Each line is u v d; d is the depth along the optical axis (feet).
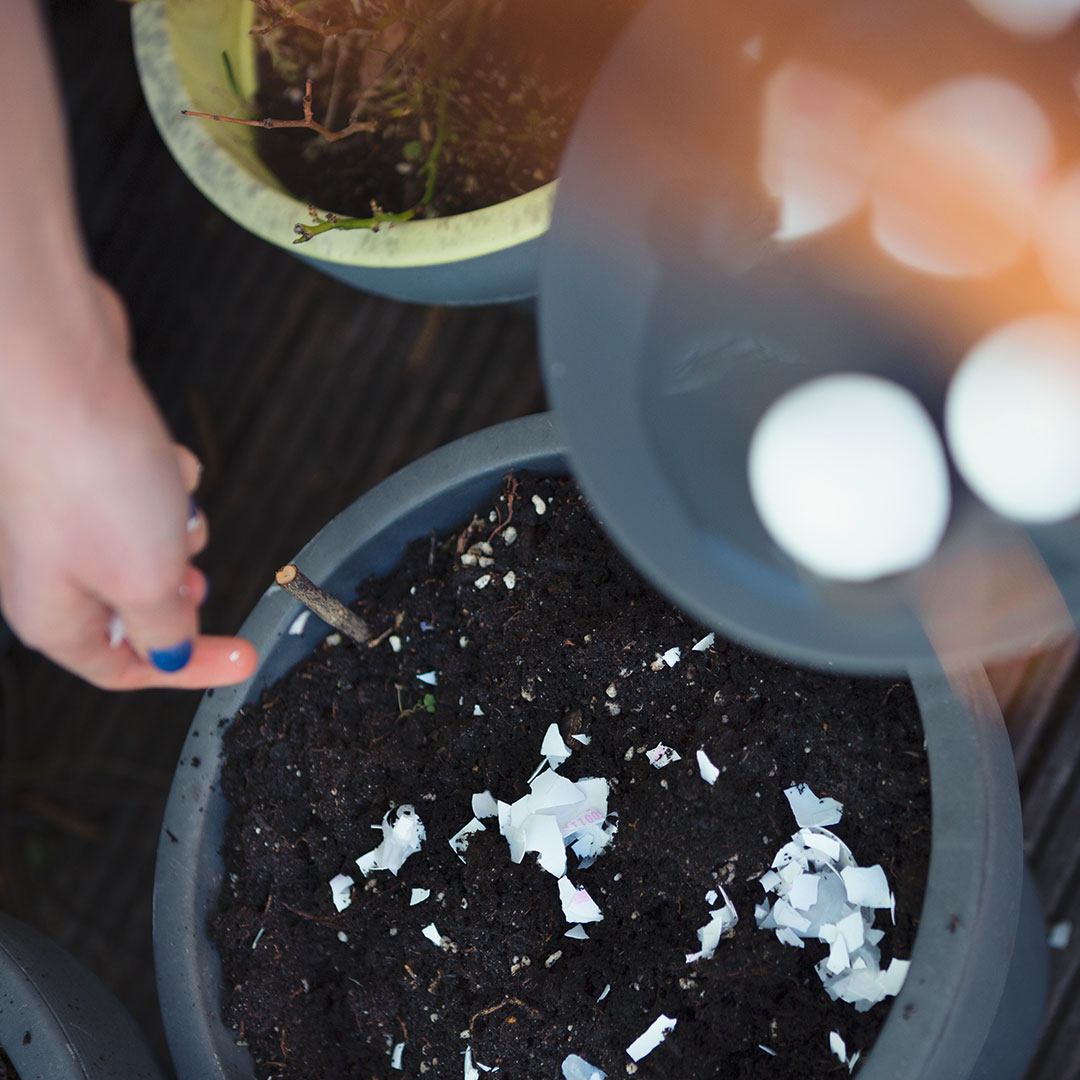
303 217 1.79
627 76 1.31
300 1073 1.69
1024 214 1.34
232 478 2.70
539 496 1.74
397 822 1.69
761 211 1.36
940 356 1.35
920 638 1.25
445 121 1.97
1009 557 1.28
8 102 1.19
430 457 1.72
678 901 1.61
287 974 1.69
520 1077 1.63
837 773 1.57
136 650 1.41
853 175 1.37
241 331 2.77
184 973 1.68
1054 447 1.29
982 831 1.37
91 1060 1.61
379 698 1.76
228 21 1.98
